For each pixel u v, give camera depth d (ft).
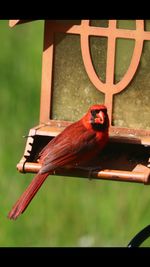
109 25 40.42
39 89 52.90
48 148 39.68
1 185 50.11
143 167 39.32
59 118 41.55
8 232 49.49
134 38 40.32
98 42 40.68
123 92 40.75
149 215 49.24
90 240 49.08
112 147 40.63
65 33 40.96
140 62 40.50
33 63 53.83
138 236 38.09
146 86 40.57
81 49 40.83
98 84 40.83
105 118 39.81
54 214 49.78
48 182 50.06
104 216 49.52
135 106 40.73
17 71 53.62
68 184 50.06
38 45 54.54
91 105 41.19
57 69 41.29
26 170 39.34
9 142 51.34
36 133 40.40
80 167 39.40
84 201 49.85
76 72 41.16
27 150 39.88
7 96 52.65
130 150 40.50
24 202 38.99
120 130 40.88
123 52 40.52
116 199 49.65
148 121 40.70
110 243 49.01
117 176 38.63
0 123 51.83
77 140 39.60
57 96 41.42
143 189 49.62
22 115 52.13
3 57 54.08
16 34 55.01
